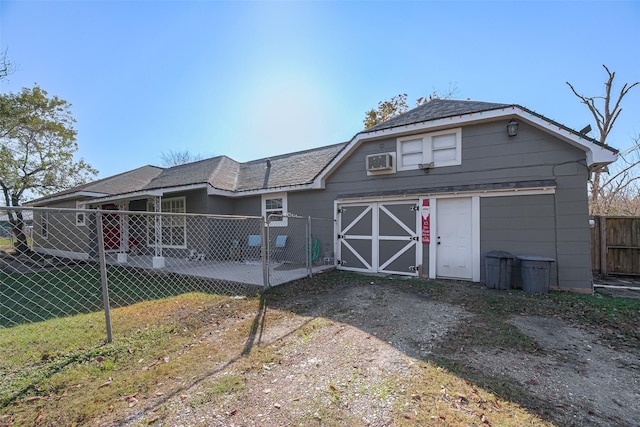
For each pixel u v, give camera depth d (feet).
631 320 14.25
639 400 8.13
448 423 7.04
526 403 7.88
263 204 36.19
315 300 18.10
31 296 19.95
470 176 23.16
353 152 29.01
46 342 11.79
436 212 24.21
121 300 18.66
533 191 20.56
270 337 12.47
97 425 7.06
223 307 16.62
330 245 30.55
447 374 9.32
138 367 9.91
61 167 55.72
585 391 8.52
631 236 25.21
